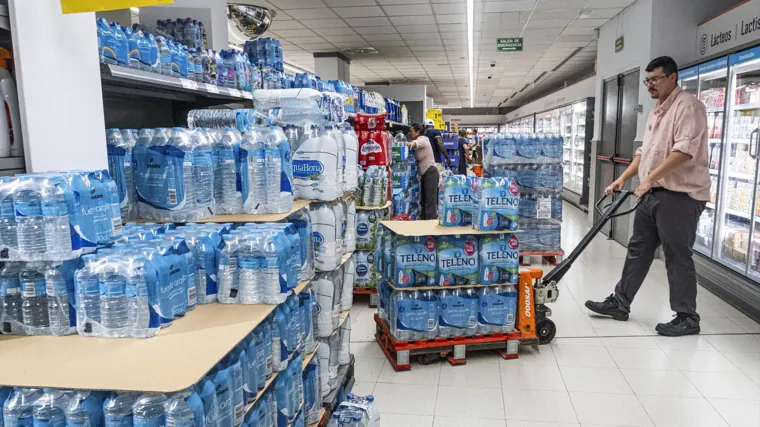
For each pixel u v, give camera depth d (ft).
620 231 25.52
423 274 11.55
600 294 17.37
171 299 5.23
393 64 44.14
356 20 28.22
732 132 16.49
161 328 5.08
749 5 17.22
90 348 4.67
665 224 13.30
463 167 42.88
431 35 32.27
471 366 11.95
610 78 27.81
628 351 12.57
